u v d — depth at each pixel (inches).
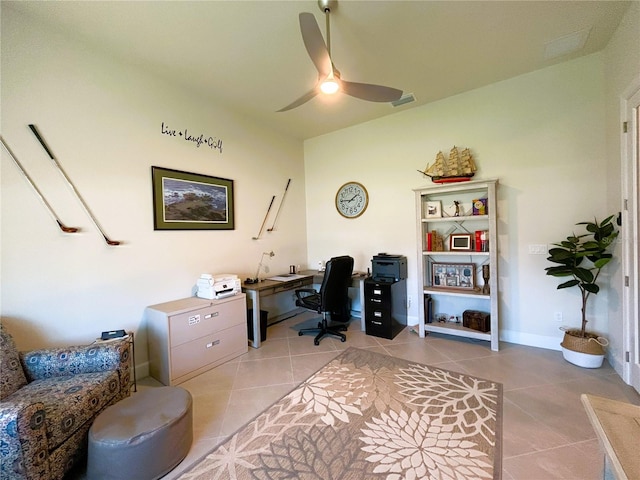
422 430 72.1
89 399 64.7
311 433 72.0
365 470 60.4
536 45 98.8
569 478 57.1
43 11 78.5
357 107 143.9
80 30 86.4
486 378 95.9
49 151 85.0
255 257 154.9
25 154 80.9
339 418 77.5
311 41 70.1
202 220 127.9
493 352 116.0
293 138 183.5
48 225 84.8
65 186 88.1
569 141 111.5
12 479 49.7
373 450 65.9
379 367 106.1
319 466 61.8
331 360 113.3
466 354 115.2
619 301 95.1
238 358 117.5
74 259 89.9
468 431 71.3
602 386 88.5
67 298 88.4
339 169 176.6
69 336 88.5
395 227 157.1
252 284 137.8
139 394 70.7
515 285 123.5
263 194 160.4
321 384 95.2
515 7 80.5
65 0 74.5
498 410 78.9
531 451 64.3
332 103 139.3
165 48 95.3
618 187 94.3
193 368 103.1
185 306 105.2
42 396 62.3
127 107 102.7
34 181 82.4
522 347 120.0
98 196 95.3
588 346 99.5
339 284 131.9
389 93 88.8
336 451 65.9
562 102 112.0
